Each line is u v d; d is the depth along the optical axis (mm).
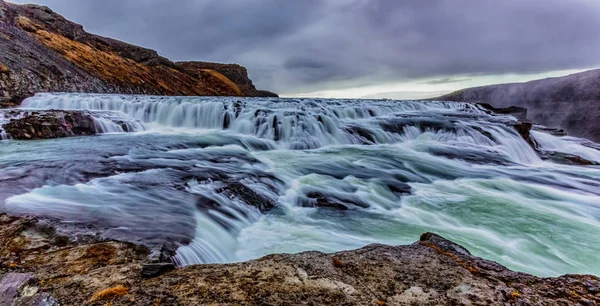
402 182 7566
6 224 3295
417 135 14164
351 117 16750
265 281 2248
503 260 4039
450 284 2270
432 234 3436
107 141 9867
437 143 12906
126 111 16547
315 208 5652
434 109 23172
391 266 2568
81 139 10312
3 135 9602
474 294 2133
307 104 20438
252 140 11531
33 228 3279
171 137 11219
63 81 23672
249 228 4695
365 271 2467
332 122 13414
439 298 2080
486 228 5059
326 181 7156
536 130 18375
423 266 2572
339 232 4695
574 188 7930
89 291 2057
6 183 4781
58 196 4480
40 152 7648
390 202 6215
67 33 38594
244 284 2191
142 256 2826
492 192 7129
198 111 15180
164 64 60031
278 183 6613
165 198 4789
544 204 6422
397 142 13211
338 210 5605
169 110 15805
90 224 3557
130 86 37688
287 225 4879
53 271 2391
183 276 2312
